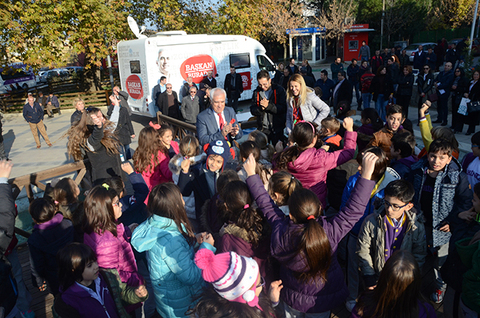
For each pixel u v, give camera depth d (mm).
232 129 3977
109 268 2443
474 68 8367
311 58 34656
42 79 26703
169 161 3729
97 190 2506
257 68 14023
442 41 20000
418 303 1852
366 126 4598
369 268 2564
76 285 2059
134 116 13766
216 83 12445
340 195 3490
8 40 13055
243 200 2275
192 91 9336
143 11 16188
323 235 1930
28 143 11023
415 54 17859
